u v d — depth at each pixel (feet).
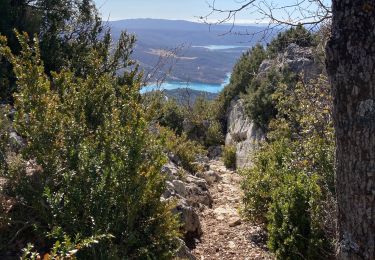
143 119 13.58
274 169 22.57
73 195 11.97
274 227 17.46
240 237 21.59
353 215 9.12
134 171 12.73
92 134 15.07
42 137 13.08
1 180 13.83
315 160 19.24
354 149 8.82
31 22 30.12
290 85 36.19
